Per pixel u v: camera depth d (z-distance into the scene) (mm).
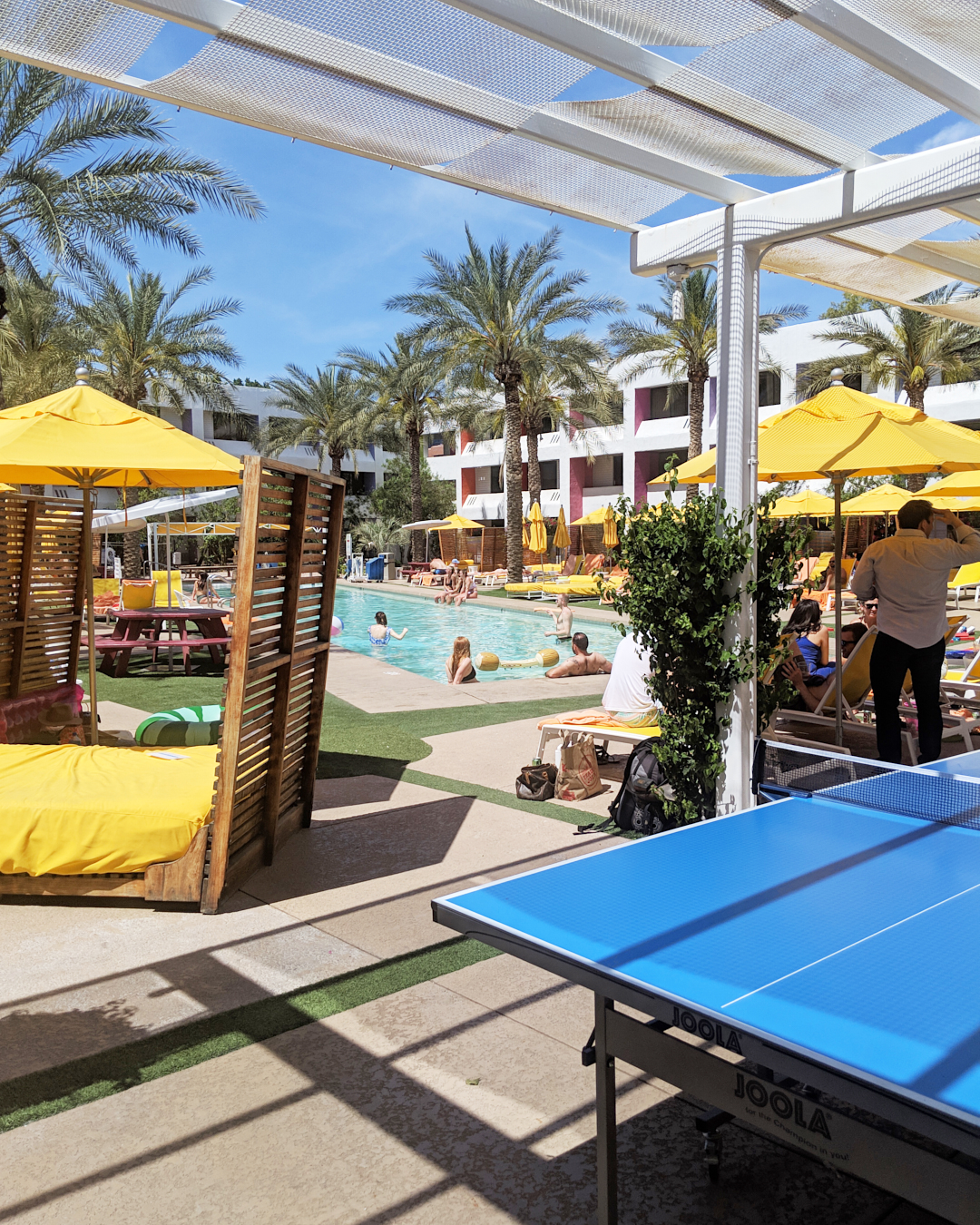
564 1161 2482
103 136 15883
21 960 3766
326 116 3836
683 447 40688
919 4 3287
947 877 2418
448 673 12055
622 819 5406
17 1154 2521
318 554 5328
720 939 2004
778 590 4930
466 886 4582
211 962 3742
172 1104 2754
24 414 5980
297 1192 2365
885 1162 1521
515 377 30750
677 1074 1911
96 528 16766
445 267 29891
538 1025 3238
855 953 1926
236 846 4582
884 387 32625
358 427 43094
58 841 4250
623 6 3252
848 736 7656
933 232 5574
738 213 4895
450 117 3887
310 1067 2959
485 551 45000
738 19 3312
